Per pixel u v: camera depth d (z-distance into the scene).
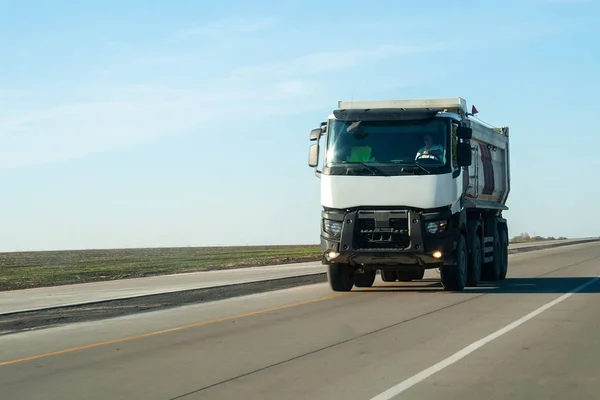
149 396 8.48
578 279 24.58
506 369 9.66
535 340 11.88
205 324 14.50
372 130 18.77
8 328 14.83
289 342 12.02
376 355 10.71
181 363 10.41
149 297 20.41
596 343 11.59
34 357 11.23
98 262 49.81
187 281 26.55
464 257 20.23
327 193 18.70
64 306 18.22
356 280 22.27
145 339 12.73
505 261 25.31
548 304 16.83
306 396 8.34
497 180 25.20
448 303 17.27
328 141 18.98
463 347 11.25
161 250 82.88
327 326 13.77
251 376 9.44
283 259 46.00
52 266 44.53
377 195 18.39
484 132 23.22
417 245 18.20
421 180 18.27
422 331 12.91
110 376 9.63
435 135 18.53
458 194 18.92
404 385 8.78
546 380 9.02
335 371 9.65
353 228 18.45
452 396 8.26
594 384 8.80
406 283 23.72
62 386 9.09
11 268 42.72
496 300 17.80
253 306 17.69
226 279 26.86
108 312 17.22
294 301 18.56
